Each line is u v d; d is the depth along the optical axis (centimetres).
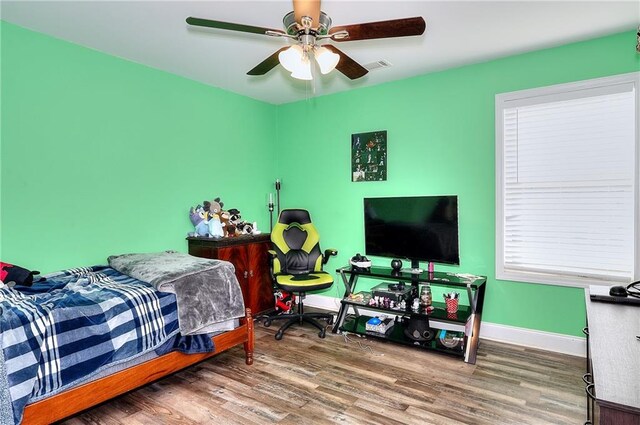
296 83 386
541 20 252
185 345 242
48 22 252
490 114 328
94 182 299
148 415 218
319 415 218
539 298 310
